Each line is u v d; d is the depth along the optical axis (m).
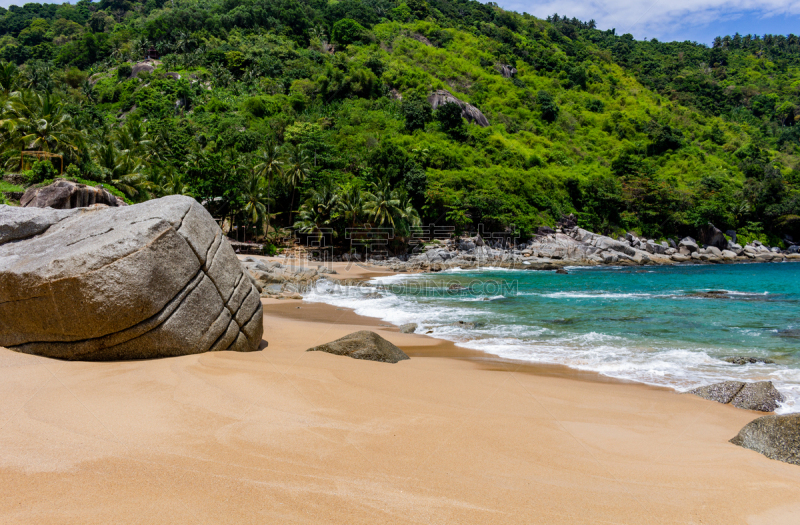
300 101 83.44
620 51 150.75
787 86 130.50
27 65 101.00
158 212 6.35
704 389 6.54
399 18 124.12
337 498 2.89
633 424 5.01
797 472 3.81
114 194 36.66
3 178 32.88
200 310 6.54
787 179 81.75
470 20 132.75
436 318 14.92
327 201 51.00
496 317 15.06
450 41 117.62
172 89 83.88
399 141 73.88
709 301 19.55
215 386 4.86
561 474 3.51
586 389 6.63
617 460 3.89
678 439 4.59
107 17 131.38
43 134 37.38
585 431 4.61
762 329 12.74
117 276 5.64
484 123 92.06
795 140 109.69
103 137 54.66
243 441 3.65
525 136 91.88
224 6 118.38
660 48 160.50
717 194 72.81
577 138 96.81
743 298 20.72
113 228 6.21
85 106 82.94
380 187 54.34
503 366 8.30
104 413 4.01
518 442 4.12
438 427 4.30
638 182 70.94
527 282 30.66
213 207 51.88
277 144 70.56
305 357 7.23
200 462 3.25
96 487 2.85
